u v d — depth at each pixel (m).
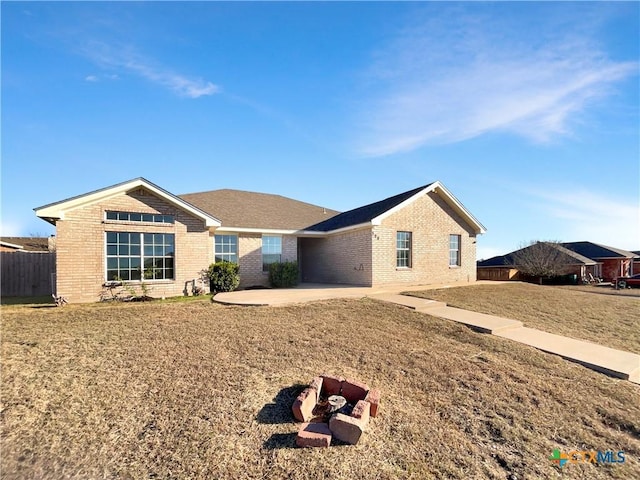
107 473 3.18
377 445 3.66
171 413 4.13
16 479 3.10
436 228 17.61
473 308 10.74
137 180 11.84
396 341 6.99
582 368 6.07
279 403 4.41
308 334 7.17
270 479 3.10
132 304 10.30
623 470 3.45
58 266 10.68
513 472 3.35
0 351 5.80
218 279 13.75
